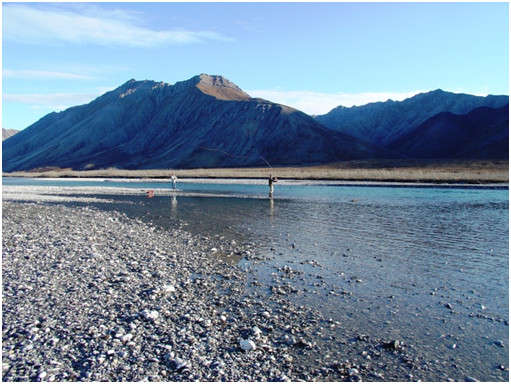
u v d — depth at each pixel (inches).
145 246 788.0
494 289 547.5
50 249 737.6
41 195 2031.3
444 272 624.1
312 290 543.5
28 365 346.9
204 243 824.9
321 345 393.4
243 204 1571.1
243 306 485.4
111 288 532.7
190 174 4173.2
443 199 1720.0
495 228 998.4
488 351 383.6
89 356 361.4
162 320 438.0
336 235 911.0
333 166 5265.8
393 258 706.8
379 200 1694.1
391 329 428.5
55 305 472.7
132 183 3307.1
